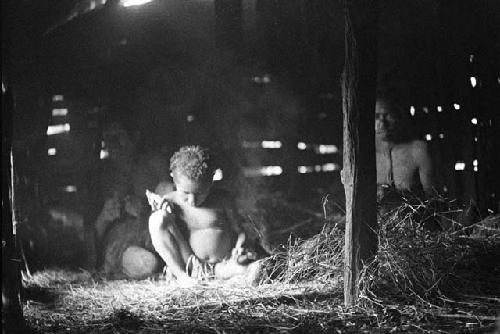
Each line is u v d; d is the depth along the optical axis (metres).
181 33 5.89
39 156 5.37
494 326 3.66
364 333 3.67
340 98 6.30
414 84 5.45
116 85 5.60
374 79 3.92
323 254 4.53
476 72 5.37
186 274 4.68
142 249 4.86
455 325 3.74
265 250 4.79
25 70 5.28
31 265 5.11
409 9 5.52
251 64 5.79
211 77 5.35
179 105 5.17
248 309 4.03
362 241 3.96
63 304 4.29
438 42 5.40
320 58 6.14
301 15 6.07
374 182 3.95
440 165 5.26
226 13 5.44
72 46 5.57
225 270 4.68
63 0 5.21
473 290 4.14
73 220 5.31
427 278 4.14
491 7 5.35
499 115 5.36
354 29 3.88
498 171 5.37
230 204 4.83
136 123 5.22
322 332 3.70
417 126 5.41
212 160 4.73
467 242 4.55
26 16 5.13
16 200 4.92
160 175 5.04
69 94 5.60
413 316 3.85
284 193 6.00
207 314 3.98
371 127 3.92
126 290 4.54
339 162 6.34
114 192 5.04
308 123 6.27
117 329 3.82
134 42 5.79
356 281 3.97
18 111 5.23
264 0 6.05
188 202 4.74
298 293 4.25
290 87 6.12
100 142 5.30
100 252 5.02
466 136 5.28
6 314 3.64
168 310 4.07
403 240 4.36
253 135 5.84
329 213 5.31
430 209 4.92
